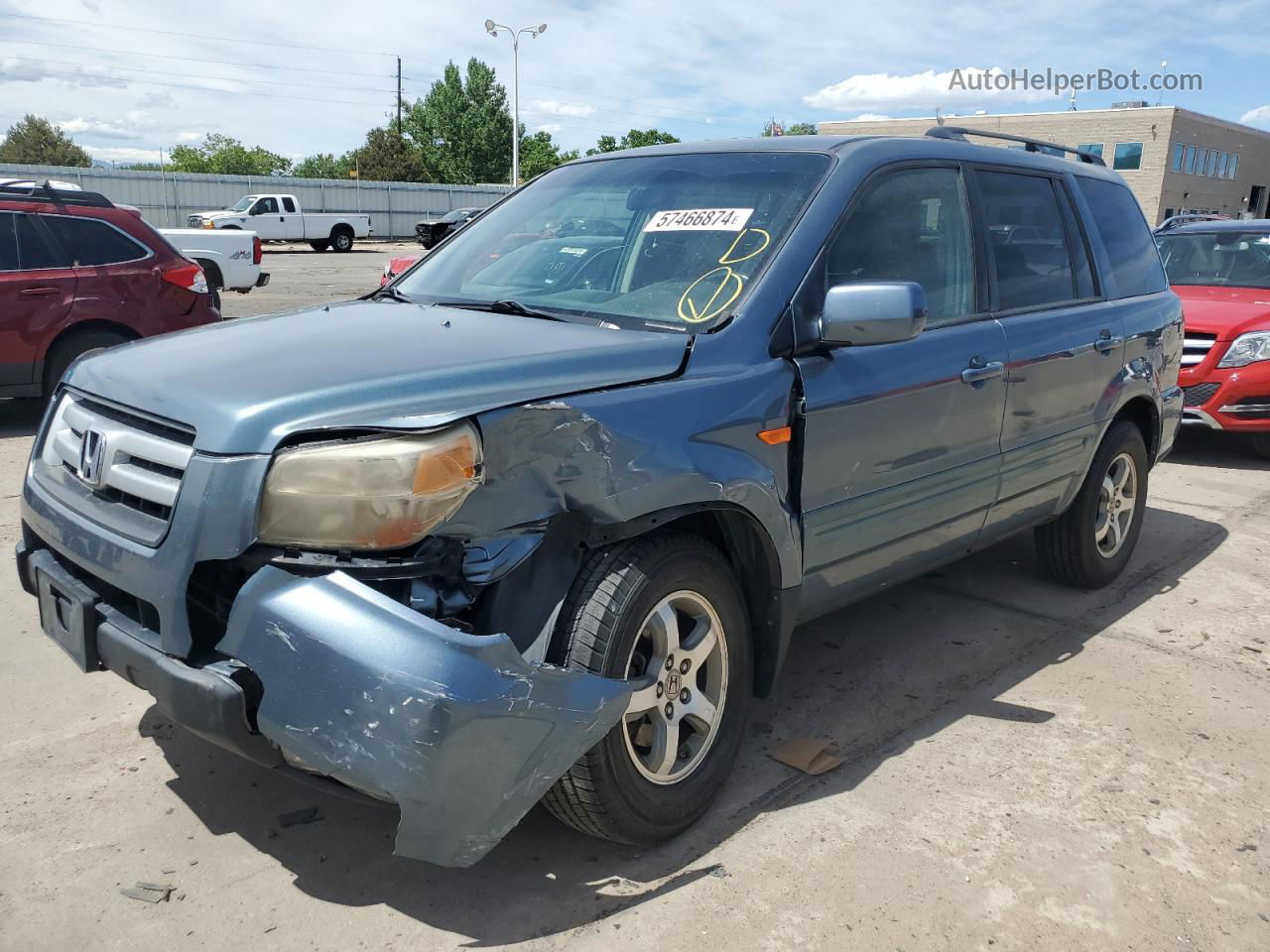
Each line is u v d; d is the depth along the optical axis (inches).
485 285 137.4
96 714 133.7
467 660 83.0
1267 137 2338.8
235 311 611.8
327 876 103.0
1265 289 323.0
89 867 103.0
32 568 110.9
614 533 98.8
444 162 2960.1
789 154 136.6
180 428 91.9
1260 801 122.4
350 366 96.8
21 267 296.8
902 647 165.2
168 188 1614.2
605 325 118.1
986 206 152.9
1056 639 170.1
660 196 136.9
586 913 98.4
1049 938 97.3
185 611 89.0
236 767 122.3
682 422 103.7
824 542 122.8
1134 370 181.9
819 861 107.6
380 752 81.2
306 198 1744.6
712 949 94.0
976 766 128.3
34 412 343.3
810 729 136.9
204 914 96.8
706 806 112.0
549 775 89.7
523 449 90.9
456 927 96.0
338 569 85.5
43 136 3467.0
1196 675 157.4
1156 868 108.7
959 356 139.1
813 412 117.3
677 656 106.7
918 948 95.3
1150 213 1953.7
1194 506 258.5
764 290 117.7
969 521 148.7
